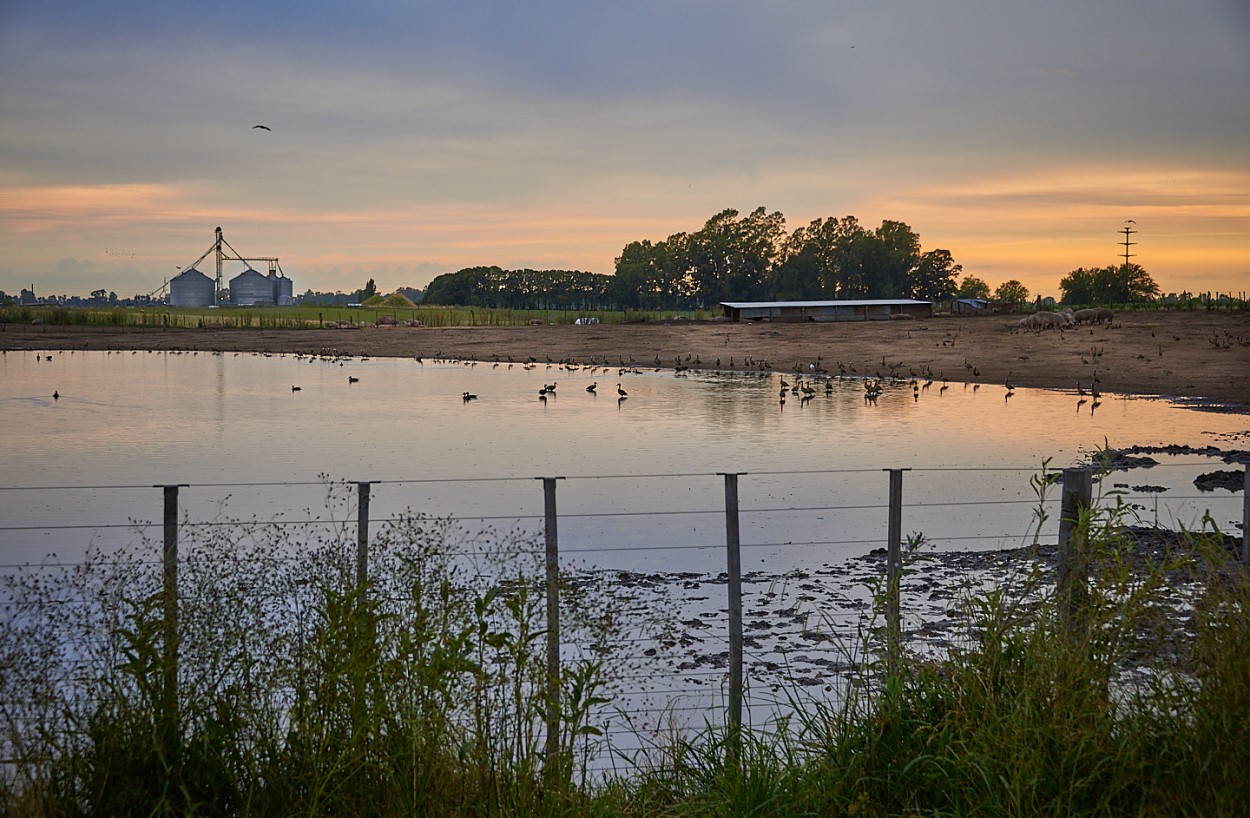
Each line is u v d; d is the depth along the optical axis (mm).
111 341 77750
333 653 4664
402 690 4672
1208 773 4555
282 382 45594
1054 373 43312
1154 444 23125
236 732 4602
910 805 4762
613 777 5453
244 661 4762
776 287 164500
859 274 155125
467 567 6691
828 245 163250
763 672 8086
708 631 9203
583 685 5062
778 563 11914
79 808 4340
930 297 157125
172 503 5840
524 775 4594
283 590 5328
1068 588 5402
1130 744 4730
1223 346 46938
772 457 22047
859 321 77438
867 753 5059
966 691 5137
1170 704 4945
